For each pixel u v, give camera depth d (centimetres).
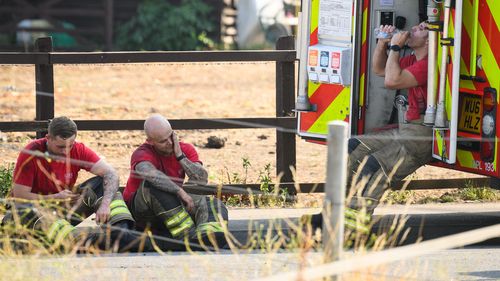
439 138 2384
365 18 2639
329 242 1577
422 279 2022
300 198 3048
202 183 2467
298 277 1344
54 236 2170
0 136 3997
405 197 3058
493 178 2467
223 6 9669
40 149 2325
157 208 2372
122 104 5444
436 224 2691
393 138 2436
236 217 2706
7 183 2970
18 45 8981
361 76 2652
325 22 2691
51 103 3039
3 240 1886
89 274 2062
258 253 2306
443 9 2341
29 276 1792
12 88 5781
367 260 1351
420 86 2433
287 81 3095
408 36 2441
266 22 10050
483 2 2336
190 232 2383
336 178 1553
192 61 3061
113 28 9444
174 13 9319
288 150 3083
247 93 6175
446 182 3064
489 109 2348
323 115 2747
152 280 2061
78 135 4269
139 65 7500
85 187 2378
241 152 3941
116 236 2330
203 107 5434
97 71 7100
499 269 2191
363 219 2025
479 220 2750
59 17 9275
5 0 9100
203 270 2139
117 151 3922
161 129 2402
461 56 2398
